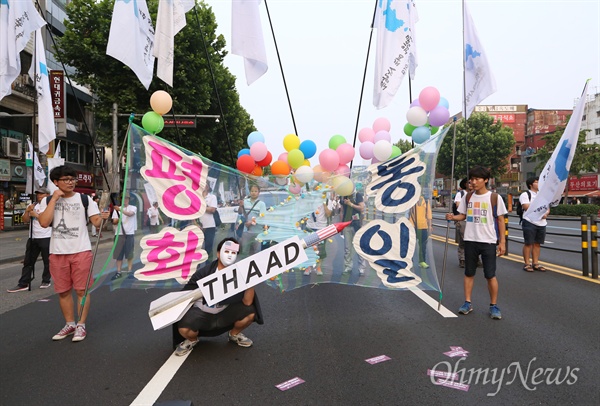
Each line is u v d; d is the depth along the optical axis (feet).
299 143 18.45
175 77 59.41
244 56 17.97
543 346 13.08
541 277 24.21
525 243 26.40
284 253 12.60
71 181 14.16
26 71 68.44
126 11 17.33
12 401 10.03
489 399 9.82
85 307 14.71
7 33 21.20
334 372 11.43
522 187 183.73
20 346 13.93
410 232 16.84
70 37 58.75
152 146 16.34
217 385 10.76
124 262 15.83
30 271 23.82
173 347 13.61
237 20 17.97
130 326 16.20
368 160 18.57
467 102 18.81
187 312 12.72
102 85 60.39
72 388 10.71
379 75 19.65
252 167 17.72
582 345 13.12
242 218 17.19
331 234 12.79
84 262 14.53
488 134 132.46
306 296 20.58
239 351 13.15
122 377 11.34
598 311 16.97
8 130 67.62
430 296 20.01
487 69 18.19
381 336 14.30
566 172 22.54
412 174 16.94
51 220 14.01
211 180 16.93
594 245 23.76
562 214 114.52
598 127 146.51
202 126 70.18
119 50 17.16
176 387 10.69
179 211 16.44
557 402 9.64
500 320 15.89
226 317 12.98
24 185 71.51
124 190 15.74
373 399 9.87
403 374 11.23
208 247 16.62
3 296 22.06
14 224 66.85
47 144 24.90
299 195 17.43
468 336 14.12
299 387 10.57
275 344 13.75
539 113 190.39
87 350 13.48
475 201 16.71
